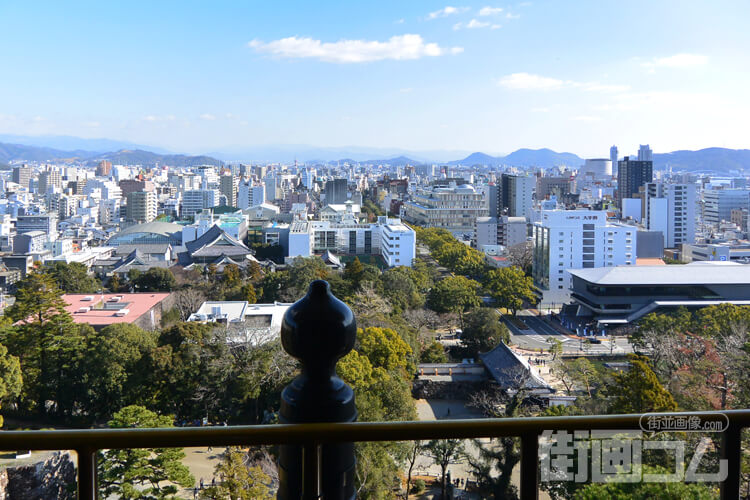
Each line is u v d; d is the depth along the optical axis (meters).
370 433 1.56
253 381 21.89
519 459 1.64
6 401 23.89
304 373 1.70
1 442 1.51
